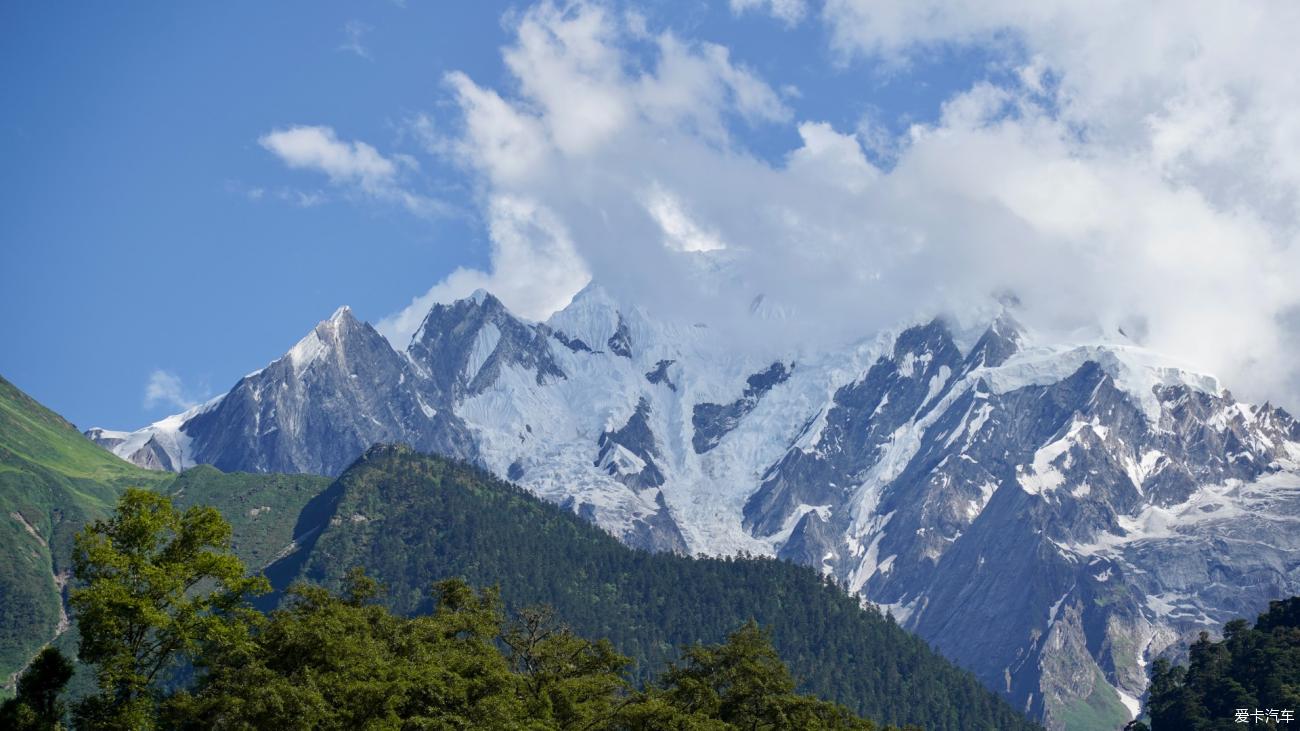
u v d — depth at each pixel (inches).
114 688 5797.2
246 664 6151.6
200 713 5890.8
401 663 6811.0
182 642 5900.6
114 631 5693.9
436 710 6628.9
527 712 6993.1
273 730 5930.1
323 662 6432.1
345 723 6240.2
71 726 5949.8
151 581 5738.2
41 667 5890.8
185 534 6028.5
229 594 6058.1
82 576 5821.9
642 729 7022.6
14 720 5713.6
